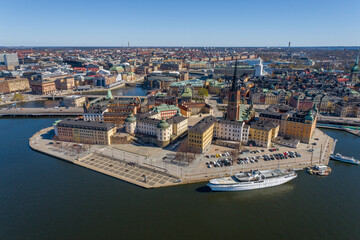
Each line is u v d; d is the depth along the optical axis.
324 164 198.25
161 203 151.50
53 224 133.75
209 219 138.62
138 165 194.38
